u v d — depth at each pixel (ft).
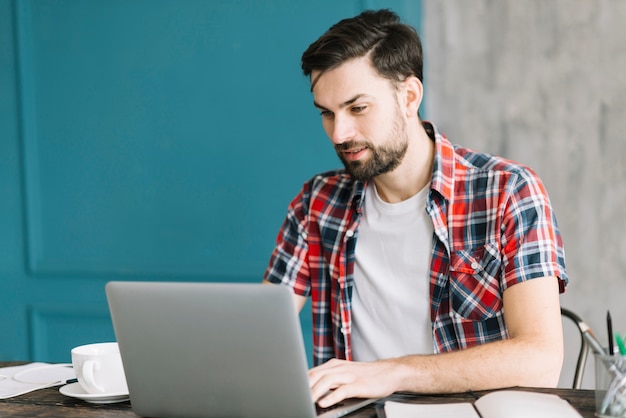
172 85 8.80
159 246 8.93
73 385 4.69
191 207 8.80
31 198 9.30
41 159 9.29
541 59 7.91
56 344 9.30
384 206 5.59
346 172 5.76
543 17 7.89
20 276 9.39
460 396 4.24
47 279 9.30
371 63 5.04
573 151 7.88
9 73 9.32
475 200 5.32
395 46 5.12
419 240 5.47
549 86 7.90
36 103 9.28
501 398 3.85
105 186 9.09
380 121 5.09
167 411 4.03
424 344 5.42
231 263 8.70
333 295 5.81
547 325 4.82
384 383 4.17
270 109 8.49
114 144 9.03
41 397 4.56
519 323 4.90
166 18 8.79
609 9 7.73
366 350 5.62
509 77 7.99
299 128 8.41
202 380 3.89
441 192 5.32
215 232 8.73
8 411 4.27
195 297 3.79
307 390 3.70
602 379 3.69
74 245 9.22
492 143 8.07
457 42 8.10
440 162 5.41
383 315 5.55
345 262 5.69
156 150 8.89
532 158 7.97
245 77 8.55
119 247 9.07
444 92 8.16
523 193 5.20
